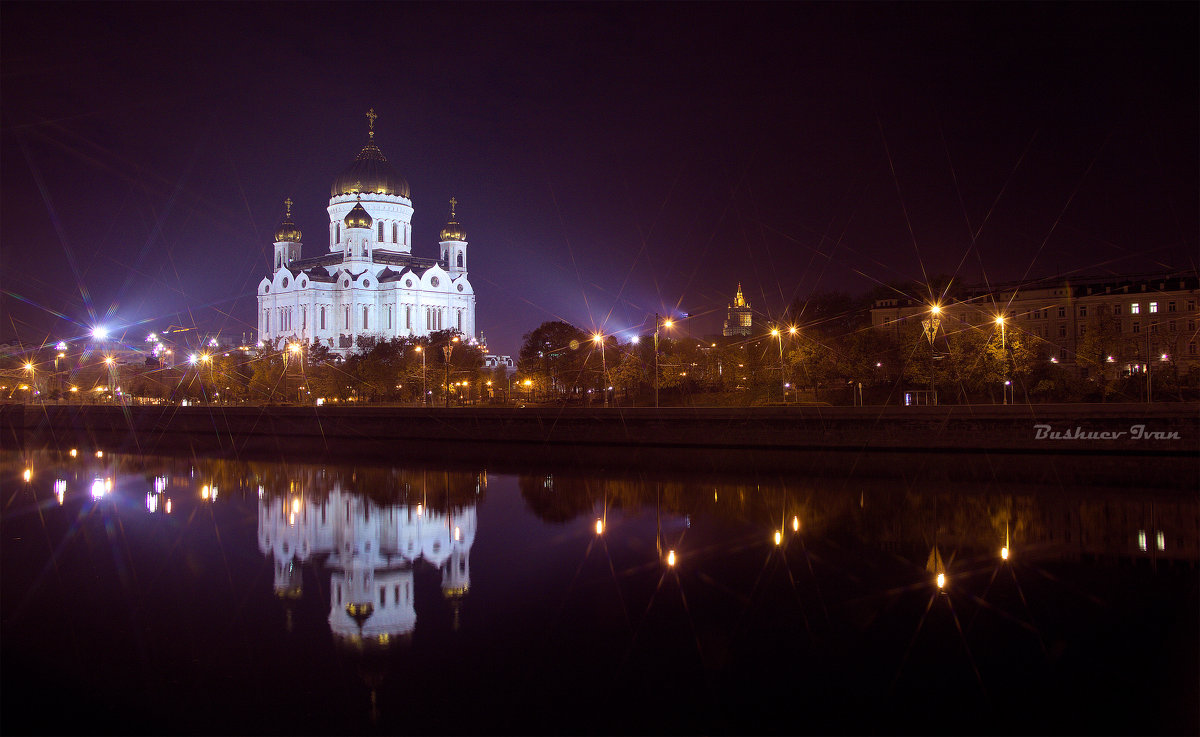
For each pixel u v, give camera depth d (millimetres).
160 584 36531
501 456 80812
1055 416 64188
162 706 24453
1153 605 31703
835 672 26344
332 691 25406
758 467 66875
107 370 186125
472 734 22859
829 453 70562
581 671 26688
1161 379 90125
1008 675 25938
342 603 33625
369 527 48094
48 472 77312
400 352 157375
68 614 32500
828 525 45719
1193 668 26172
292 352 166250
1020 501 50844
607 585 35531
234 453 93750
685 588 34875
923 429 68375
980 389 94250
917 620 30578
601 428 83125
